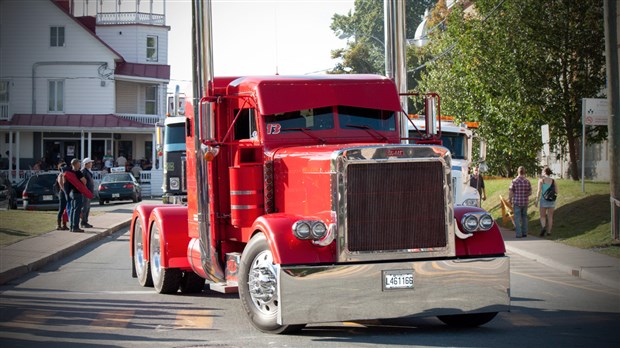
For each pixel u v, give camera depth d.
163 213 14.00
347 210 9.92
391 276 10.01
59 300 13.71
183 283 14.40
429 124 12.40
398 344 9.82
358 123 11.91
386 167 10.05
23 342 10.04
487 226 10.55
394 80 12.98
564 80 32.97
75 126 63.59
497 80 34.06
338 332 10.68
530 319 11.84
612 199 21.98
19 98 64.62
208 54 12.00
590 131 33.53
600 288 15.51
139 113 69.06
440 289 10.18
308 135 11.65
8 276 16.53
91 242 25.38
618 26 31.22
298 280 9.80
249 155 11.59
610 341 10.07
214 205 12.08
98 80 65.19
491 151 39.50
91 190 29.42
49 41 64.81
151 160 67.88
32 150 64.56
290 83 11.73
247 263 10.66
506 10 33.84
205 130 11.40
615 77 21.62
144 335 10.48
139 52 69.94
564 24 32.34
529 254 21.20
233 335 10.43
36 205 40.25
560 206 28.91
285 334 10.44
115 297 14.02
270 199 11.25
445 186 10.27
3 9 64.31
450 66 44.34
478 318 11.03
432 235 10.23
